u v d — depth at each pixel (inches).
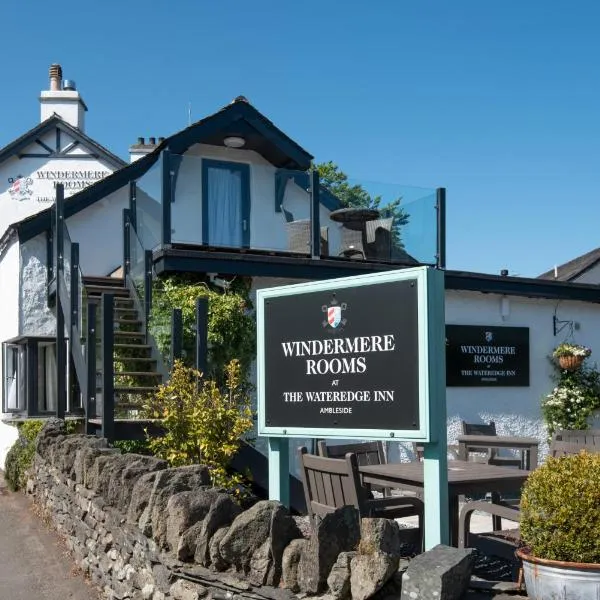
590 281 871.1
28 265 478.9
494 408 513.3
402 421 175.3
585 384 541.0
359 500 209.5
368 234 494.0
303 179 486.6
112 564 235.0
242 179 470.6
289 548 152.8
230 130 517.0
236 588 160.4
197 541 177.8
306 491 233.3
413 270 175.5
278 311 205.0
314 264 454.9
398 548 139.3
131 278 465.1
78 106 733.3
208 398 301.6
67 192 684.1
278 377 203.6
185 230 447.2
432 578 126.6
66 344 433.4
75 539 286.0
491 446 322.7
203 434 287.6
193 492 188.7
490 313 519.2
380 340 181.2
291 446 442.0
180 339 350.0
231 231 463.8
